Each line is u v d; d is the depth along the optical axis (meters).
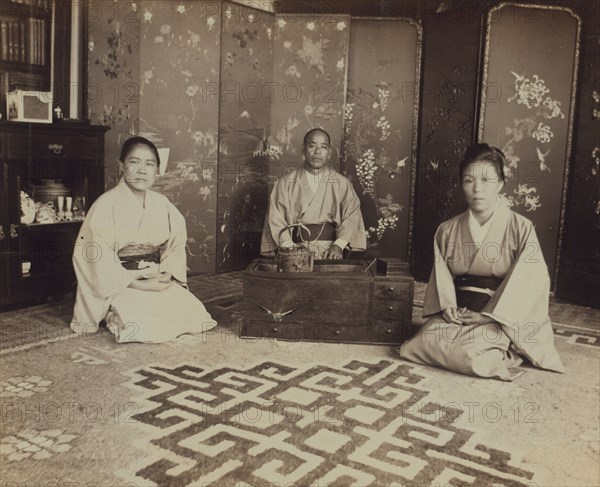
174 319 4.29
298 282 4.16
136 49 5.78
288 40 6.35
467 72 5.66
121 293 4.29
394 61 6.26
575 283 5.59
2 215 4.57
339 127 6.34
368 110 6.35
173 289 4.53
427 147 6.13
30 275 4.85
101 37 5.52
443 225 4.22
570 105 5.55
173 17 5.83
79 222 5.07
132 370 3.61
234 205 6.32
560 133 5.60
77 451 2.63
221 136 6.07
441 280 4.05
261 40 6.26
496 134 5.58
